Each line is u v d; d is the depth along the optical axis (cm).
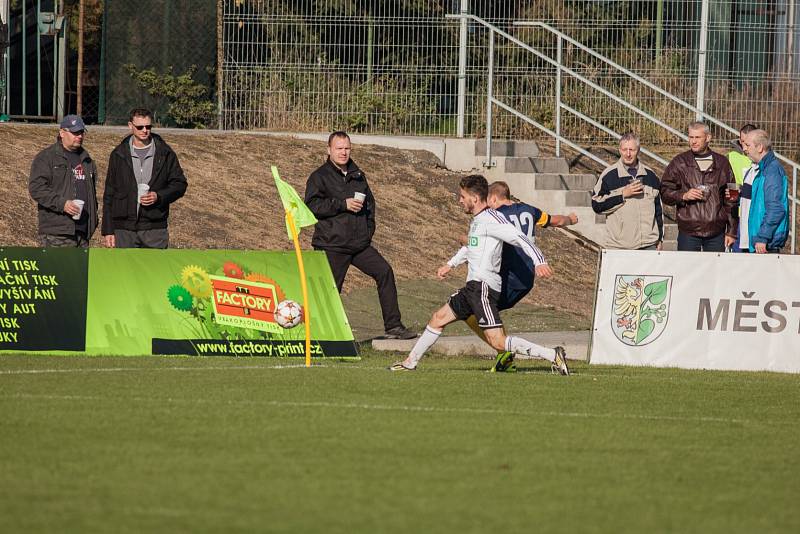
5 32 8188
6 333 4184
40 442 2703
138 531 2062
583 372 4109
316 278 4256
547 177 7525
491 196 4116
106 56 8581
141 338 4200
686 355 4384
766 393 3731
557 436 2906
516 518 2195
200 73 8631
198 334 4206
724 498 2380
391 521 2152
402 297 5819
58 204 4350
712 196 4781
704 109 8488
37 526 2083
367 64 8388
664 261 4400
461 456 2662
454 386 3616
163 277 4228
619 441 2877
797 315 4344
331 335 4244
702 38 8312
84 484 2362
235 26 8400
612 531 2134
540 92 8406
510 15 8550
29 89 8762
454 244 6950
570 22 8569
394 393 3453
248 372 3812
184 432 2838
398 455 2656
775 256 4359
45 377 3634
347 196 4600
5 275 4203
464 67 8138
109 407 3131
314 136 8088
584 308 6100
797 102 8538
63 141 4388
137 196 4478
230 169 7288
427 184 7631
